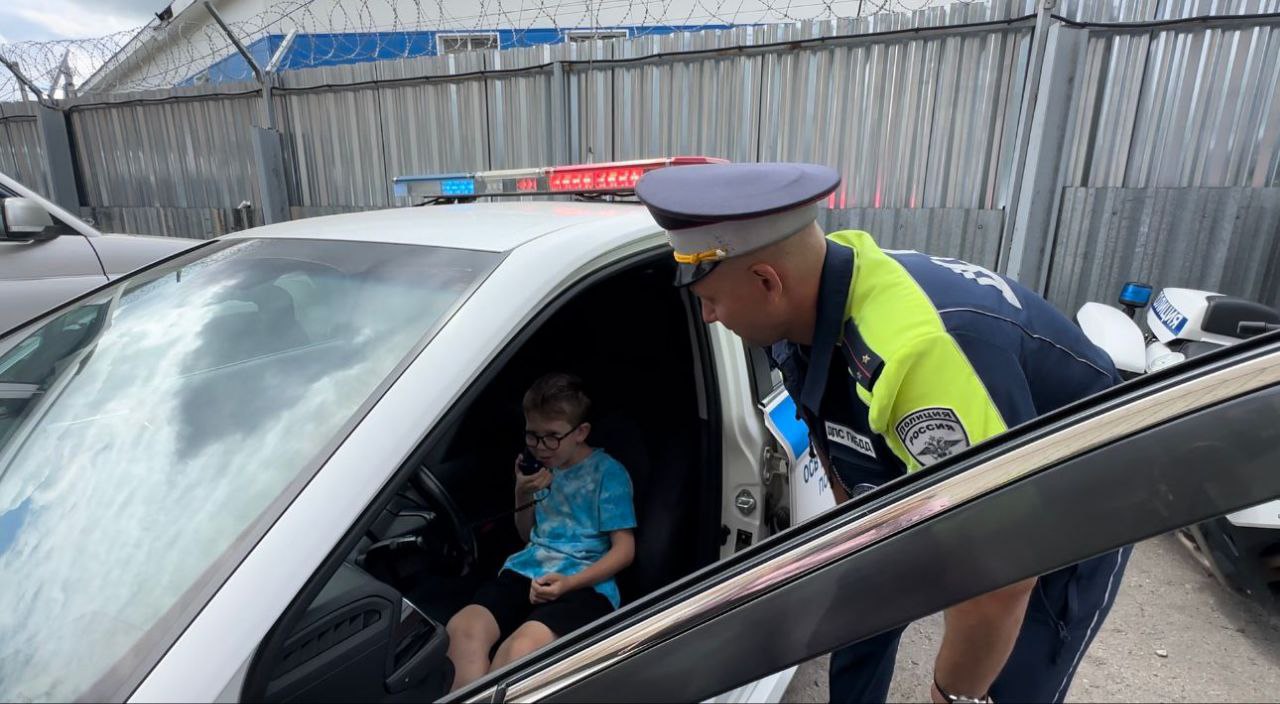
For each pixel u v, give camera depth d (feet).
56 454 3.39
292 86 18.26
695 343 5.35
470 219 4.79
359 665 2.64
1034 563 1.69
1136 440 1.65
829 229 13.64
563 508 5.07
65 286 9.95
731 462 5.46
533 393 4.98
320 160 18.78
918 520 1.82
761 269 3.00
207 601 2.37
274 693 2.32
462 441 5.36
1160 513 1.60
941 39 12.04
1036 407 3.31
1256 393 1.58
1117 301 12.20
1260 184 11.27
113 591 2.59
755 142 13.94
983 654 3.19
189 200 21.27
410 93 17.12
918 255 3.45
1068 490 1.69
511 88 16.01
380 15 20.52
